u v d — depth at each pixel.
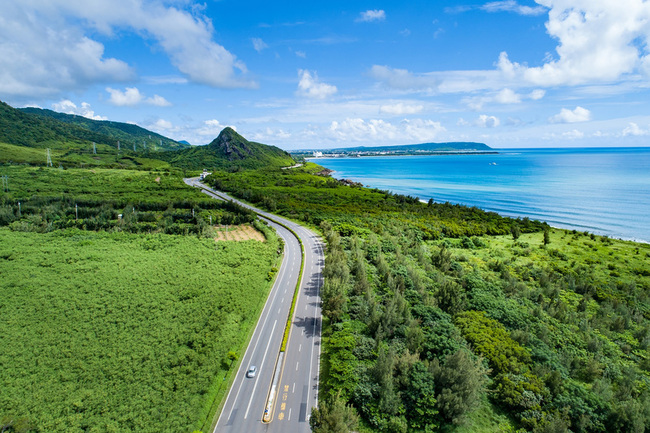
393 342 69.81
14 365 65.06
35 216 145.50
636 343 79.88
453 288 88.00
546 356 67.31
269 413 56.31
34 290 88.56
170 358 67.81
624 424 52.00
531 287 112.12
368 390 57.88
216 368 65.38
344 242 132.50
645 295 108.88
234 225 163.12
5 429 52.25
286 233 152.75
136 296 88.56
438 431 53.28
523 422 53.41
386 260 119.81
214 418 55.66
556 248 157.25
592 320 89.06
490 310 85.06
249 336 76.19
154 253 118.19
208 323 77.44
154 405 57.50
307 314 84.94
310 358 69.44
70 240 125.94
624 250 156.50
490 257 142.00
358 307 82.44
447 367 58.22
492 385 60.91
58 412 55.91
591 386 63.25
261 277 102.31
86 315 80.31
